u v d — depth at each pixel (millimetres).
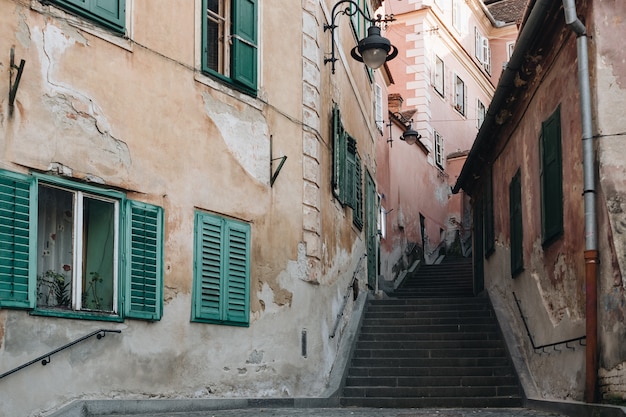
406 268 28578
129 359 9852
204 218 11203
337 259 15758
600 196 9672
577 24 9906
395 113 29297
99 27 9828
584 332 10133
